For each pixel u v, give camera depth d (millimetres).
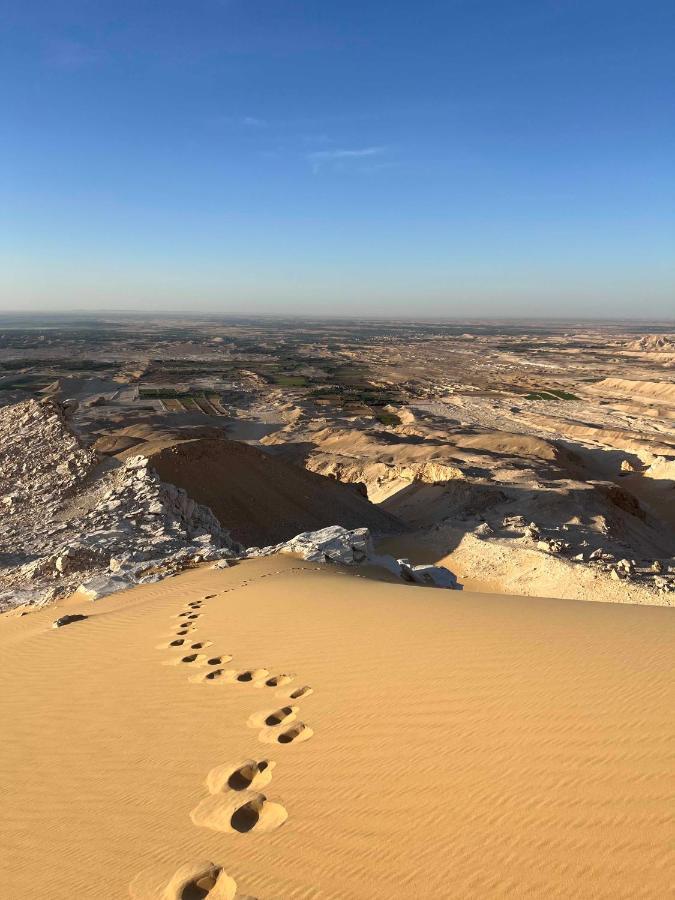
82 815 6434
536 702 6637
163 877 5129
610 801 4727
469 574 33594
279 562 19688
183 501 29734
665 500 62656
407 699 7504
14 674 11680
